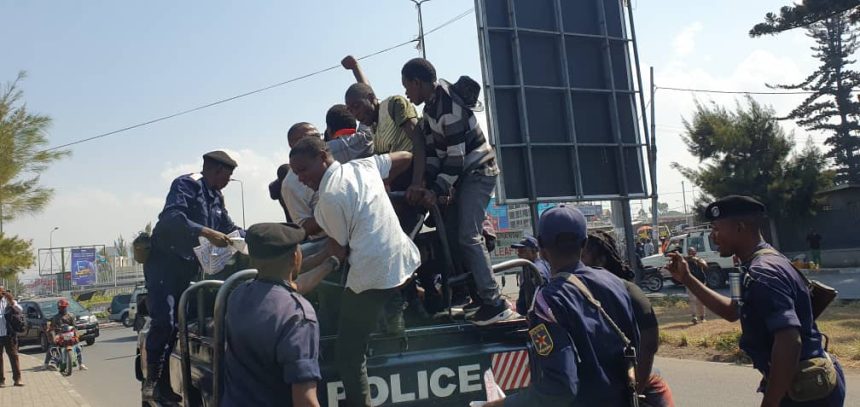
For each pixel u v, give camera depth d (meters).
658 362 10.77
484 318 3.72
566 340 2.68
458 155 3.81
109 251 74.50
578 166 15.69
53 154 18.25
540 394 2.63
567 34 16.00
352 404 3.17
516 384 3.54
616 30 16.67
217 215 4.96
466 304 4.25
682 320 14.97
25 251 18.22
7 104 17.83
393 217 3.29
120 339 26.03
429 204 3.71
